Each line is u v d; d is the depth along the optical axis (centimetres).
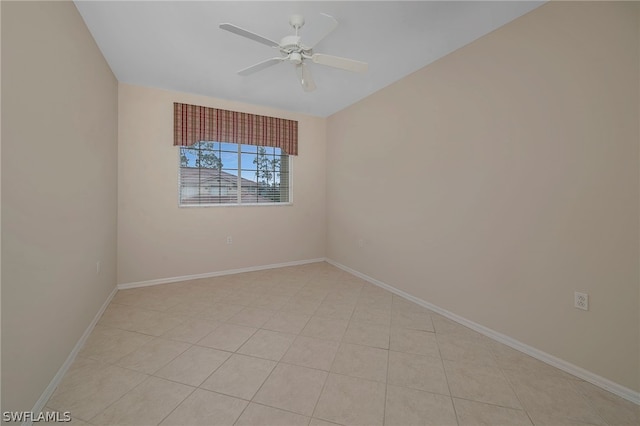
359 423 138
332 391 161
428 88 276
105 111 266
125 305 282
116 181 316
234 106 389
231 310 274
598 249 166
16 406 124
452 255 255
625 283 156
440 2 187
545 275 190
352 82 321
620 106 156
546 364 188
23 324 130
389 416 143
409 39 232
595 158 166
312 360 191
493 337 221
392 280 328
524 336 202
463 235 245
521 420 141
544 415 144
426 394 159
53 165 158
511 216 209
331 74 299
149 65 280
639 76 149
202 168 385
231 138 386
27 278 133
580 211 173
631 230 153
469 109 238
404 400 154
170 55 259
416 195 294
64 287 174
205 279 373
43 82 147
